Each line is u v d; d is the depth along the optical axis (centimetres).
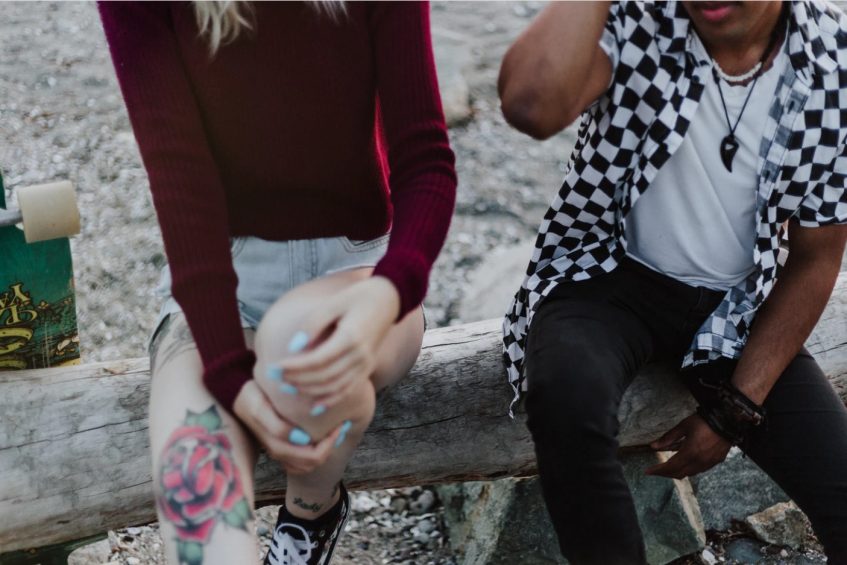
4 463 187
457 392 207
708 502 243
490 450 209
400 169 159
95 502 193
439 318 336
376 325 142
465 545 244
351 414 150
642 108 171
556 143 441
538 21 169
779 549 241
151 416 154
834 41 172
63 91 405
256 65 154
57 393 193
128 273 328
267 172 160
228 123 156
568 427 157
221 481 144
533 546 228
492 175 411
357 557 243
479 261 364
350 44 157
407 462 206
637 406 209
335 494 184
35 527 190
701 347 187
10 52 425
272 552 190
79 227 184
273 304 156
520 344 196
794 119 171
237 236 166
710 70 169
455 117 438
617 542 158
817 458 179
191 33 153
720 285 188
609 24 169
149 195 361
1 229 186
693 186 177
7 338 193
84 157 372
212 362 148
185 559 141
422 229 153
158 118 150
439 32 488
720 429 186
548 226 188
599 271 184
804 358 192
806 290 184
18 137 375
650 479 229
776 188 174
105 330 307
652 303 186
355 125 161
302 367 134
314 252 166
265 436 147
